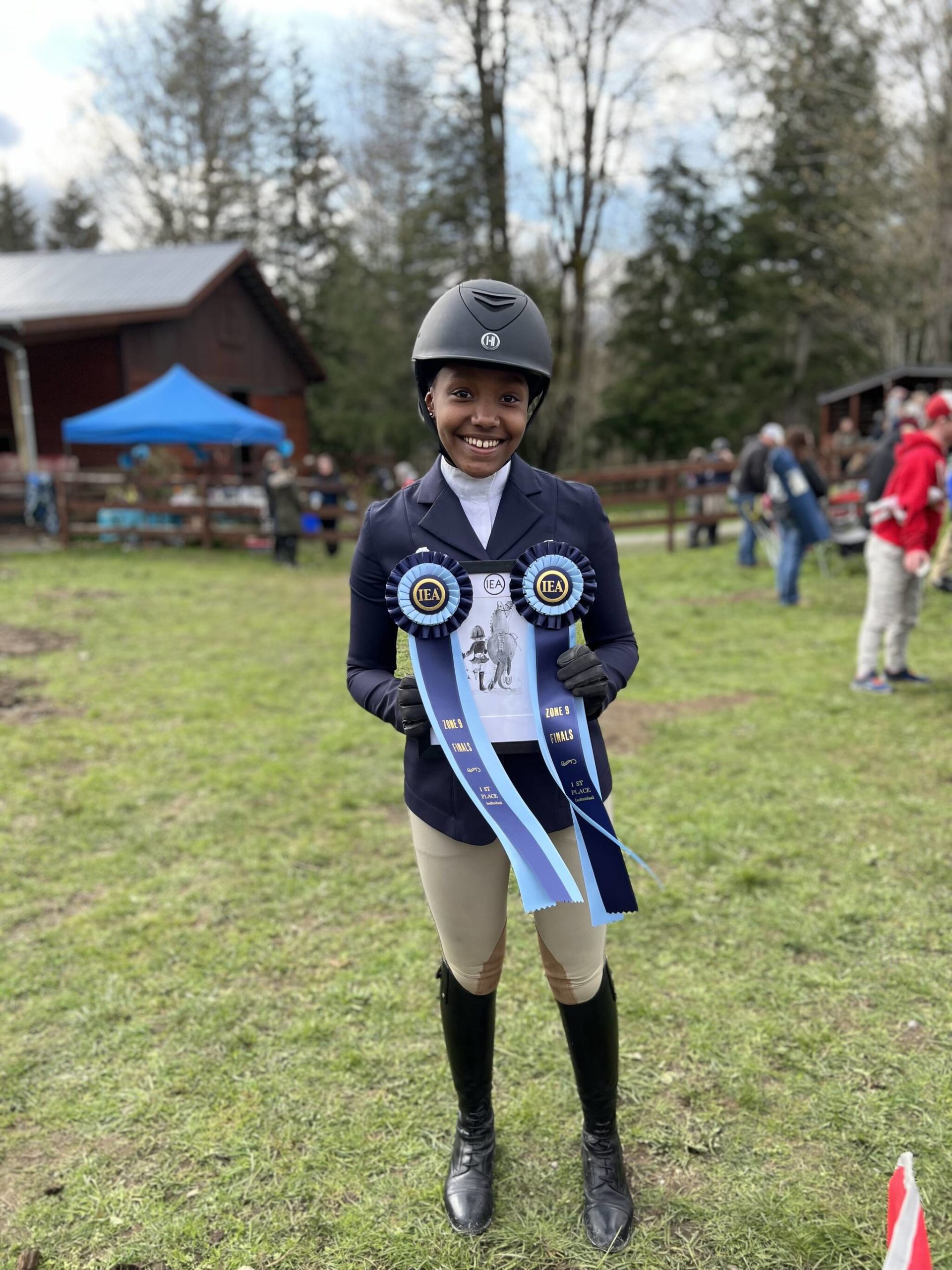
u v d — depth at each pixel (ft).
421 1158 6.72
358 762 15.01
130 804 13.34
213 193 96.02
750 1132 6.81
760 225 92.79
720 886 10.37
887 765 13.75
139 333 52.65
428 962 9.15
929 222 57.47
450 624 4.99
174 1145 6.89
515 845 4.96
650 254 95.55
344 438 87.25
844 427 52.31
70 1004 8.59
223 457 55.06
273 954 9.36
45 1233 6.16
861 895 10.02
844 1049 7.60
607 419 97.60
